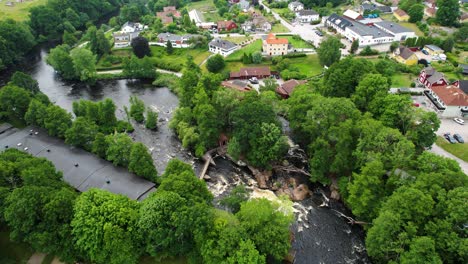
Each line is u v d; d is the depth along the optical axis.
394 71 152.50
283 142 101.00
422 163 78.44
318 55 165.25
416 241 63.62
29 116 113.12
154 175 94.06
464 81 132.25
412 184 73.19
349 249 81.88
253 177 104.88
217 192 98.75
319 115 96.94
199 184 79.25
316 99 104.06
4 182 76.94
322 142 93.88
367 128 86.31
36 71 177.62
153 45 196.12
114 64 180.88
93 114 120.44
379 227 69.62
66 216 69.75
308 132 104.56
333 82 118.25
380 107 104.06
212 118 109.94
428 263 61.72
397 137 83.19
